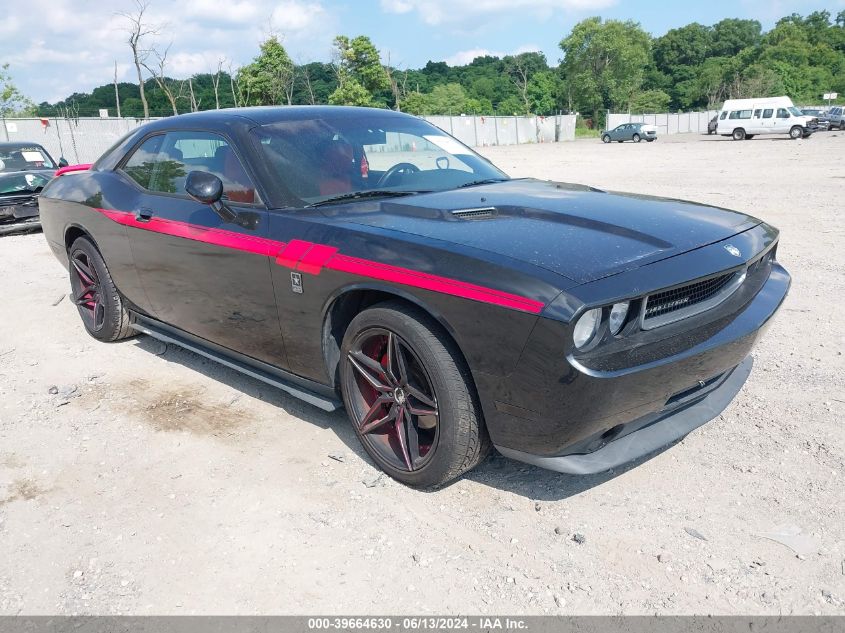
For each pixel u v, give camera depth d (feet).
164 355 15.52
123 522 9.19
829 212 32.09
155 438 11.50
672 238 8.91
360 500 9.43
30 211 33.17
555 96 350.64
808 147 94.22
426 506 9.23
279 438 11.30
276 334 10.90
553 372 7.52
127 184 14.08
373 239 9.23
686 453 10.25
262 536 8.75
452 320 8.20
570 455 8.34
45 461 10.87
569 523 8.71
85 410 12.70
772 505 8.87
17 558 8.55
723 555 7.97
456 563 8.07
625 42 318.65
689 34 435.12
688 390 9.14
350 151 11.93
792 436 10.60
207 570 8.17
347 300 9.82
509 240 8.56
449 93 317.42
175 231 12.19
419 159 12.56
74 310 19.48
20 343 16.71
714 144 119.24
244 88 172.86
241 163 11.32
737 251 9.08
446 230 9.10
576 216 9.48
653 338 7.94
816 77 365.61
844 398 11.85
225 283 11.41
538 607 7.32
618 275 7.76
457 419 8.62
